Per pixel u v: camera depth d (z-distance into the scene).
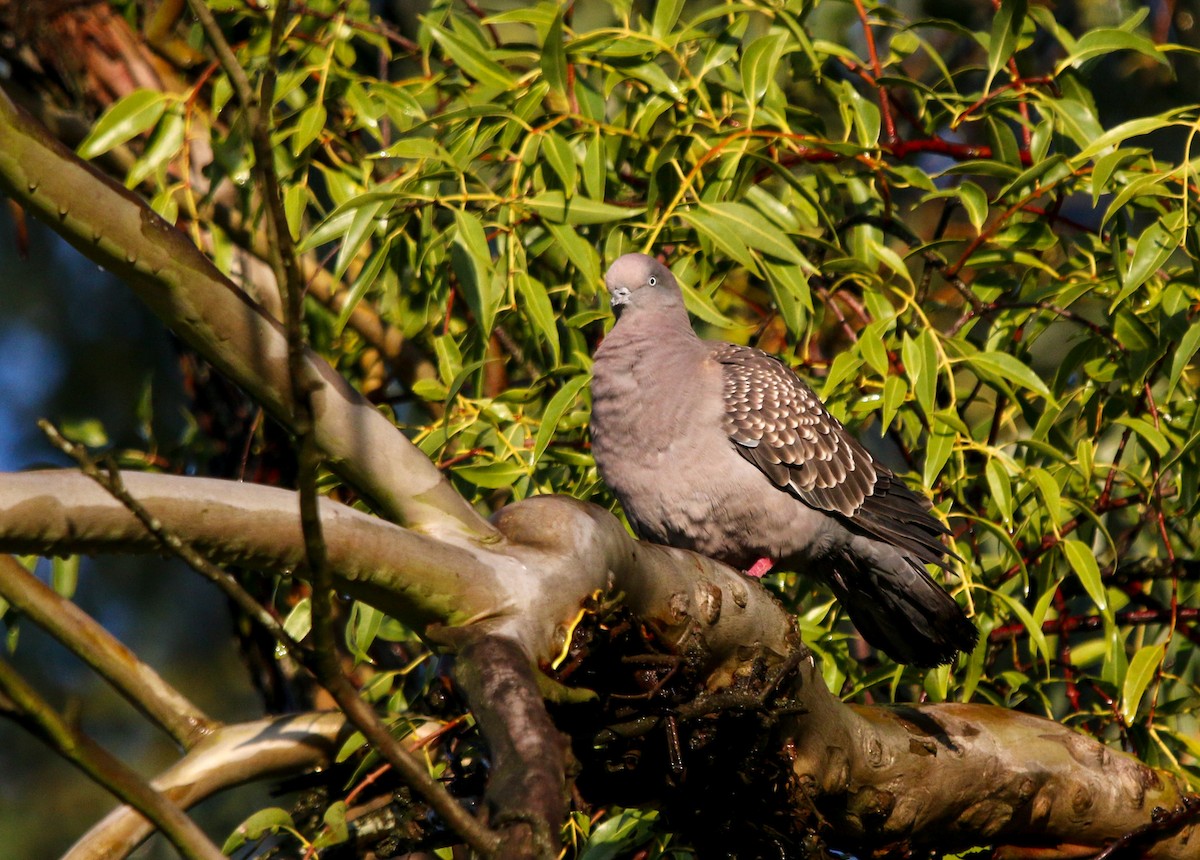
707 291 8.80
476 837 3.75
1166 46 8.62
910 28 9.45
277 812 7.25
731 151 8.52
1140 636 9.57
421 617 5.08
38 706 3.58
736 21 9.09
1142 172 8.45
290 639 3.86
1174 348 8.79
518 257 8.41
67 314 16.05
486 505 10.12
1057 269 9.53
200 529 4.69
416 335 9.88
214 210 10.30
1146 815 7.88
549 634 5.16
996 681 9.20
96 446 10.30
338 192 9.23
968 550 9.03
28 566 8.06
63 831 15.68
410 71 12.51
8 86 10.52
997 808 7.57
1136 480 8.94
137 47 10.79
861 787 7.13
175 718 7.29
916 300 9.45
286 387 5.21
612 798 6.36
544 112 9.80
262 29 9.27
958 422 8.11
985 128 9.73
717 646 6.17
